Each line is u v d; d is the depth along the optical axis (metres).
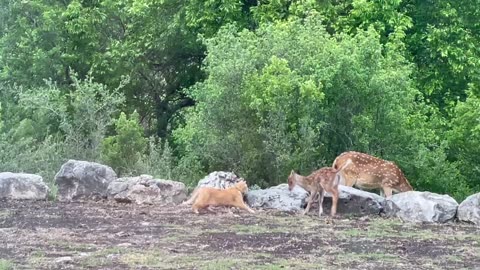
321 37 17.70
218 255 9.94
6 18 24.80
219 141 16.69
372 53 16.94
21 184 14.76
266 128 16.25
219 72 16.70
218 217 13.09
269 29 17.69
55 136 19.58
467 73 21.77
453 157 19.27
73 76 20.09
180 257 9.74
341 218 13.33
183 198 14.66
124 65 23.22
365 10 20.84
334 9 21.45
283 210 13.86
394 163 15.54
